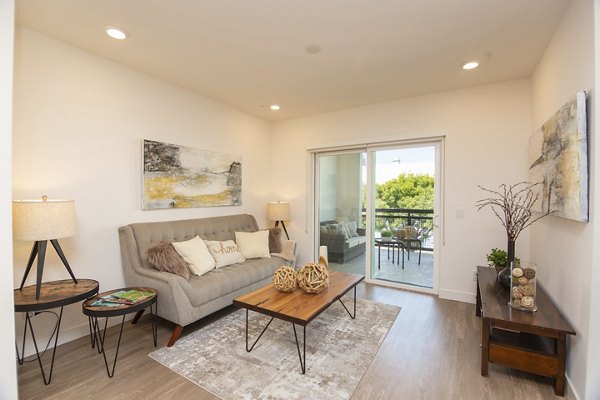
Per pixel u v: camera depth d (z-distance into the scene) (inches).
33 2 73.4
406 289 146.8
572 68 72.2
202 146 142.7
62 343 92.8
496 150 123.8
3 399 56.2
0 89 55.4
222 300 107.9
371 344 91.7
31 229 72.9
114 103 107.5
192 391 70.1
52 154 91.5
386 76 119.0
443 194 135.1
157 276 95.7
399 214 151.2
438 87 130.0
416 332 100.3
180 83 127.8
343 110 163.9
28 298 73.9
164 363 81.5
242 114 167.5
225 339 95.1
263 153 184.5
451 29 85.6
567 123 70.0
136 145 115.0
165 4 74.9
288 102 152.0
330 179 174.7
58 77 92.7
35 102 87.7
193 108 137.8
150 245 110.5
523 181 118.8
